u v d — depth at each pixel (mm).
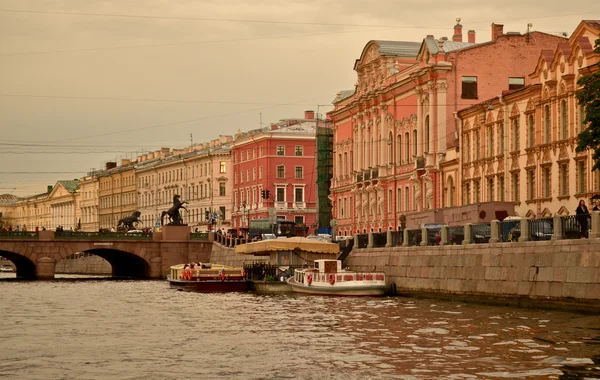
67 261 181625
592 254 49281
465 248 62781
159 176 197625
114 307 67188
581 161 70312
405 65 110750
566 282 51281
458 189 92125
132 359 38281
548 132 75500
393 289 74312
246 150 164625
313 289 77688
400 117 107812
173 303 71000
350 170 125062
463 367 34469
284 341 43531
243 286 90375
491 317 50688
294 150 157125
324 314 57031
